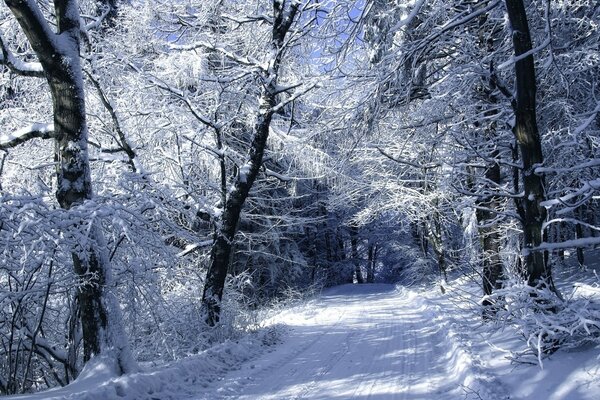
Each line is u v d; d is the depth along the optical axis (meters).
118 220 7.55
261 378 8.48
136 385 6.85
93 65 11.47
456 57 10.70
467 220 19.47
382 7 8.30
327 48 8.78
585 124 6.80
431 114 10.88
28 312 8.63
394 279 53.38
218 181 16.41
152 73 13.45
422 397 6.97
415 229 34.28
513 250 12.64
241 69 14.07
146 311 10.39
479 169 13.28
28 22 7.94
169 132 14.73
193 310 12.01
